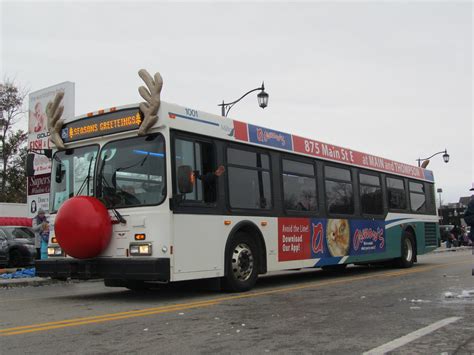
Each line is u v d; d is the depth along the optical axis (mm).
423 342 5637
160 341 5766
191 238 8984
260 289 10719
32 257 19844
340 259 13203
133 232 8805
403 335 5992
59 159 10141
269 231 10906
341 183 13703
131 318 7219
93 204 8898
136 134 9094
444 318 7012
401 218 16438
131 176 9031
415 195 17750
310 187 12492
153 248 8586
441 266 17219
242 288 10148
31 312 7969
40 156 17141
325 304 8414
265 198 10969
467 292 9555
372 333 6125
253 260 10508
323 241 12625
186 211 8938
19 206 29250
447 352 5207
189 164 9211
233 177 10172
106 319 7156
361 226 14281
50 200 10094
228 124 10227
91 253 8844
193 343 5660
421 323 6699
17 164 42594
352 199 14086
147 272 8367
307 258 11992
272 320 6984
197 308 8070
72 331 6359
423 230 17812
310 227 12211
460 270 15195
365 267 17219
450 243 36156
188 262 8875
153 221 8641
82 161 9727
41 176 17047
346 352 5254
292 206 11750
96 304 8789
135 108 9078
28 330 6438
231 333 6164
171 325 6676
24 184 42500
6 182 42656
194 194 9203
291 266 11453
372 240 14727
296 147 12141
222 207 9758
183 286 11078
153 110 8766
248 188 10523
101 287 12352
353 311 7691
